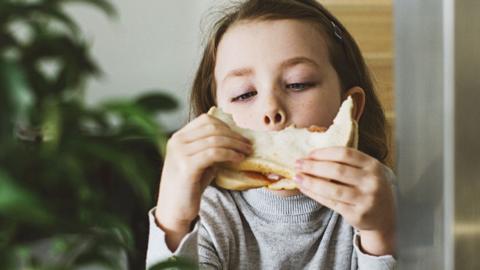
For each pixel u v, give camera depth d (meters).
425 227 0.51
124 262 0.66
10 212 0.41
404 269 0.55
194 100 1.42
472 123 0.48
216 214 1.17
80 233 0.47
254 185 0.93
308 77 1.18
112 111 0.47
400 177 0.55
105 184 0.54
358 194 0.91
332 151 0.92
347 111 0.97
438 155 0.49
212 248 1.16
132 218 1.30
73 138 0.46
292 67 1.17
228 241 1.17
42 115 0.45
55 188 0.46
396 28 0.55
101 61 2.19
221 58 1.24
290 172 0.92
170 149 0.92
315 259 1.18
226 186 0.94
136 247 1.30
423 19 0.50
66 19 0.47
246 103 1.18
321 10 1.33
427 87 0.50
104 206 0.52
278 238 1.17
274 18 1.22
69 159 0.45
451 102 0.48
